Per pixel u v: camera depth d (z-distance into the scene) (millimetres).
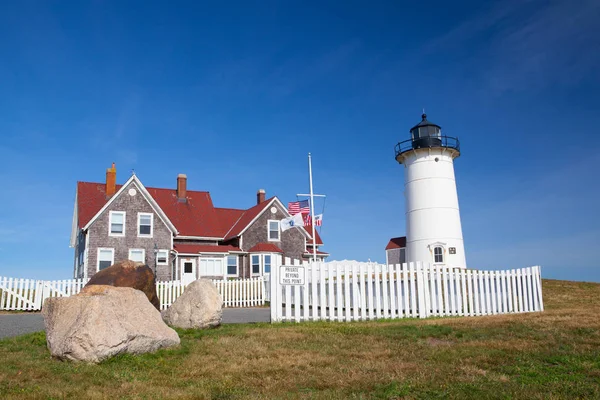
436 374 8141
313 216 33000
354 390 7352
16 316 21516
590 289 28875
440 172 39594
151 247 39281
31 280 25266
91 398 7020
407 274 16844
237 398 7039
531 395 6824
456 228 39250
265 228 43938
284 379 8078
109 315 9648
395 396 7000
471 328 12641
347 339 11641
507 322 13562
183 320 13945
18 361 9367
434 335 11891
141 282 15219
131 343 9688
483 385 7398
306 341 11492
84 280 26016
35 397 6965
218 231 44281
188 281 27641
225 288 29125
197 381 8008
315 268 16328
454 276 17391
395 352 10023
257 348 10594
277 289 15891
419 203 39719
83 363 9062
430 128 40156
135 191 39500
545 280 33625
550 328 12297
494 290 17969
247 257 42906
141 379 8164
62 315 10008
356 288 16328
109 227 38188
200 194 47250
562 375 7918
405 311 16578
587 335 11305
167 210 43844
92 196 40500
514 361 9000
